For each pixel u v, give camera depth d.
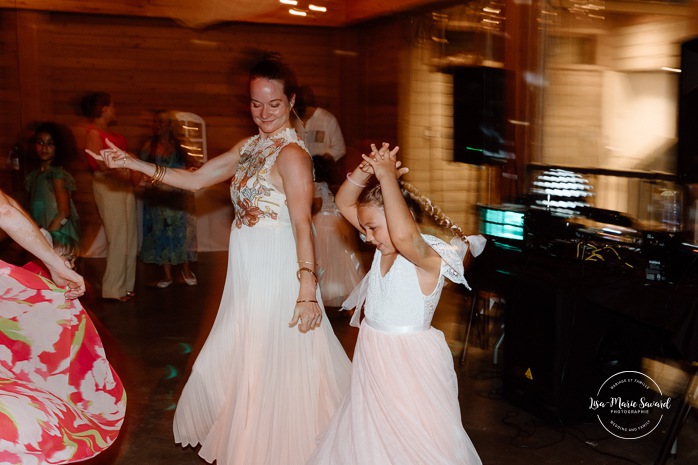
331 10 10.97
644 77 8.55
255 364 3.20
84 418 2.55
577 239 4.64
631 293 3.82
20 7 9.91
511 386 4.51
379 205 2.65
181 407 3.40
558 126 8.09
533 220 4.73
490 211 5.08
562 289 4.13
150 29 10.50
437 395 2.66
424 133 10.00
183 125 10.10
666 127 8.55
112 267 7.04
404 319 2.67
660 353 4.29
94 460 3.76
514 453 3.89
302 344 3.21
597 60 8.35
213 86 10.77
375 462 2.62
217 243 9.77
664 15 8.47
